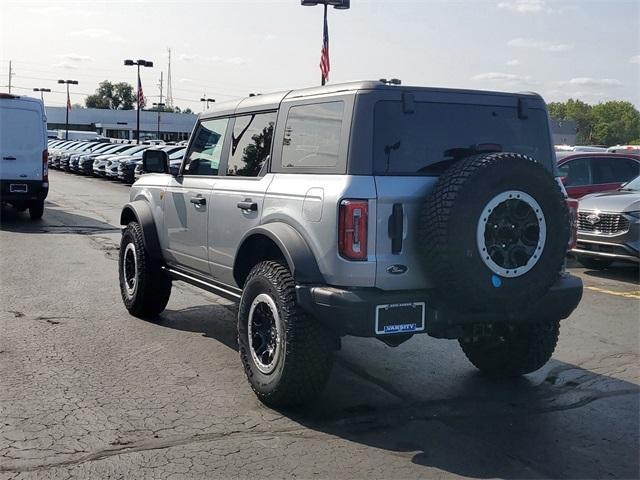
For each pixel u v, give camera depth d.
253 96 5.68
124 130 92.00
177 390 5.10
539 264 4.23
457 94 4.70
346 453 4.10
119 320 7.15
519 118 4.95
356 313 4.16
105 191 25.62
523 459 4.07
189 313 7.55
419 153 4.48
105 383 5.21
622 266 11.49
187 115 93.56
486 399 5.09
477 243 4.05
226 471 3.82
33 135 15.60
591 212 10.20
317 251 4.41
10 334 6.50
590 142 130.25
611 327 7.33
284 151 4.98
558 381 5.54
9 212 17.75
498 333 4.90
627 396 5.20
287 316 4.50
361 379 5.50
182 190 6.34
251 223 5.14
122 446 4.11
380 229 4.25
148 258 6.91
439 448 4.20
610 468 3.97
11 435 4.22
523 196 4.15
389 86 4.45
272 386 4.63
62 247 12.16
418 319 4.30
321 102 4.68
